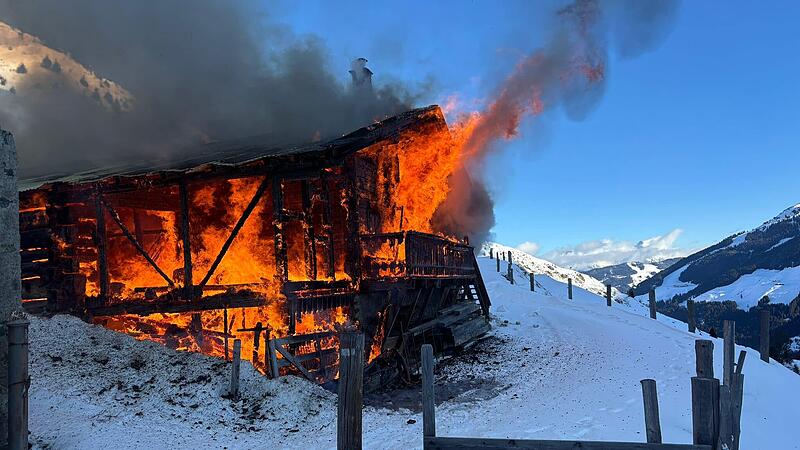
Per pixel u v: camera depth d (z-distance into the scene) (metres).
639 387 13.84
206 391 11.39
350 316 15.39
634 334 20.95
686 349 18.17
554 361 17.84
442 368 18.14
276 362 12.34
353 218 15.73
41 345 12.77
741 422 11.51
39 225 16.84
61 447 8.44
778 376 16.23
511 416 11.62
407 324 17.81
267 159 14.98
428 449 6.74
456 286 22.78
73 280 16.47
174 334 16.41
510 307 28.89
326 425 10.77
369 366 15.01
